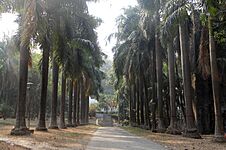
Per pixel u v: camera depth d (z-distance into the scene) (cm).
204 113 3503
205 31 2239
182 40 2577
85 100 6181
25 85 2061
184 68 2555
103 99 10694
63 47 2430
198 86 3509
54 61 3109
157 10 2906
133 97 5756
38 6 1841
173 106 2914
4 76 5619
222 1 770
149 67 4041
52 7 2162
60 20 2264
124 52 4306
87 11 2672
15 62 5628
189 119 2470
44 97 2584
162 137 2408
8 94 5803
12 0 1730
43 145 1541
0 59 5534
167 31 2359
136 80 4978
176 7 2303
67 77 3434
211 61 2114
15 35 2395
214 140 1997
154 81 3784
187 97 2514
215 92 2080
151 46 3656
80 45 2980
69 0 2338
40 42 2158
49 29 2159
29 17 1822
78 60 3538
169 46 2984
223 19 958
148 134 2833
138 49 3738
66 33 2377
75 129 3591
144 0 2895
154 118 3738
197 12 2203
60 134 2364
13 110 5756
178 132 2823
